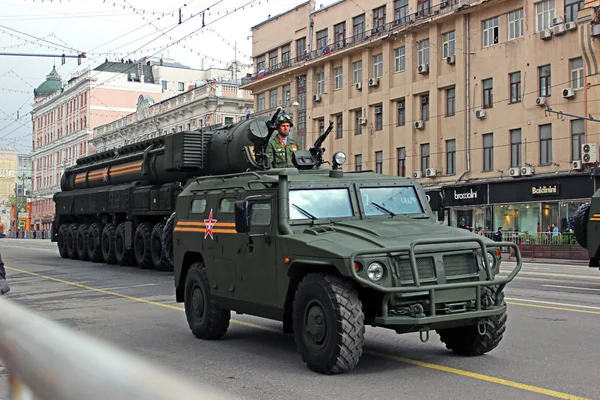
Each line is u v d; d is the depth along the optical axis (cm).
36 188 9181
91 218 2839
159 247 2086
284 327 714
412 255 619
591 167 2933
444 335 746
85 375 114
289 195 718
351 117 4238
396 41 3912
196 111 5347
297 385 606
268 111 4956
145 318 1096
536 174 3148
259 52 5134
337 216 730
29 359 141
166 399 104
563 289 1461
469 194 3434
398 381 615
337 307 615
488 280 651
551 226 3073
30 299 1408
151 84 7544
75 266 2444
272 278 720
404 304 625
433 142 3653
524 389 582
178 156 1797
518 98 3253
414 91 3772
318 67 4512
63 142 7981
